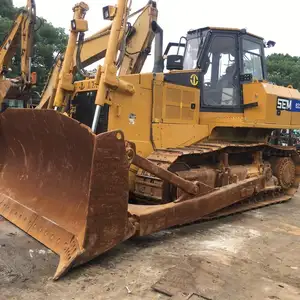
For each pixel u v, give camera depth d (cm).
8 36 885
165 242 499
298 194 901
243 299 350
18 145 550
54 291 351
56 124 422
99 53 726
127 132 562
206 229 571
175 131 621
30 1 834
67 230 414
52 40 2492
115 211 405
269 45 782
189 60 692
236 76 687
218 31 671
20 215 493
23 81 867
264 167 759
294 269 427
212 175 633
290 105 764
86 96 595
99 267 405
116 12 534
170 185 546
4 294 344
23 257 426
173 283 373
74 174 448
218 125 670
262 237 540
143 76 580
